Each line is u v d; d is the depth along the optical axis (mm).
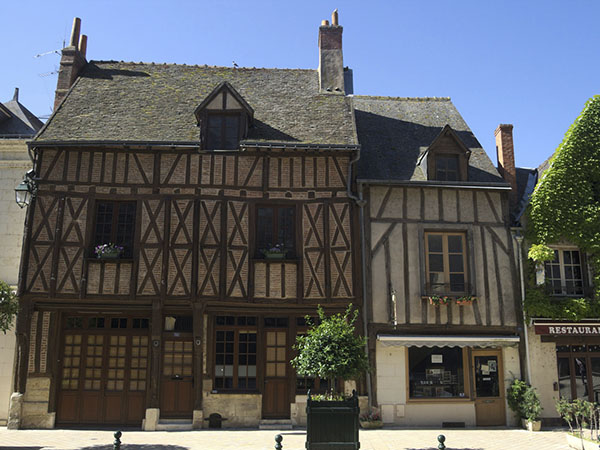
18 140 11938
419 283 11562
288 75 14281
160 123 12117
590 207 12070
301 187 11547
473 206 12062
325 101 13242
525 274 11898
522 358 11586
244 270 11062
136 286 10828
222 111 11797
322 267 11195
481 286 11711
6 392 11078
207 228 11164
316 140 11805
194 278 10891
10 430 10367
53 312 11008
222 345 11297
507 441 9406
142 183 11289
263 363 11234
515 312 11695
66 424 10914
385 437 9594
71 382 11102
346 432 7363
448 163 12344
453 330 11453
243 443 8969
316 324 11375
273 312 11266
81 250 10906
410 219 11820
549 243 11938
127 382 11180
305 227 11367
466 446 8883
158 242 11047
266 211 11555
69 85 13172
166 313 11242
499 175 12617
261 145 11383
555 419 11297
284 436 9703
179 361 11258
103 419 10992
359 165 12383
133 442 9078
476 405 11383
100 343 11320
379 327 11273
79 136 11422
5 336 11281
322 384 11227
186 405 11086
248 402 11023
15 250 11625
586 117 12602
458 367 11516
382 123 14008
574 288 12047
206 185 11359
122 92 13055
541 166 14008
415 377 11391
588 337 11750
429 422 11188
